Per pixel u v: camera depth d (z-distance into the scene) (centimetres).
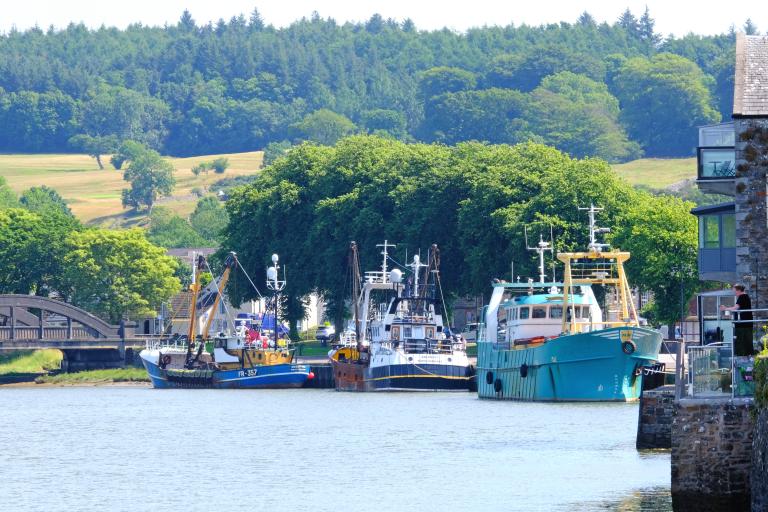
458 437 17800
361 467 15062
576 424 18862
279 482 14062
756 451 9550
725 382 10381
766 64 11994
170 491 13612
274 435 19038
